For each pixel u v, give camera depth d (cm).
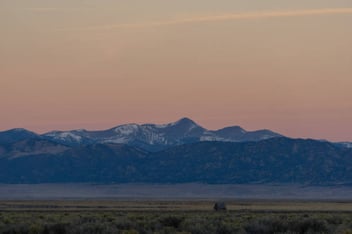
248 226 10825
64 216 15038
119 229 10388
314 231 10581
